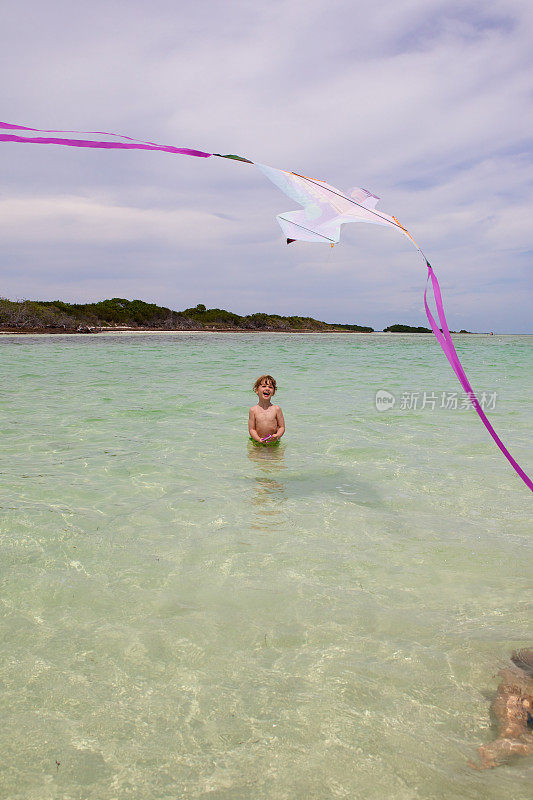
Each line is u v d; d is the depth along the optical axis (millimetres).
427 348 38031
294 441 6895
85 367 17516
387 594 3152
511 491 5000
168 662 2514
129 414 8609
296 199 1750
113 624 2812
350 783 1875
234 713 2203
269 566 3492
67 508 4445
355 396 10938
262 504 4637
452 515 4418
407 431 7484
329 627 2811
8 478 5191
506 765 1957
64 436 7020
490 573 3416
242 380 13766
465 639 2707
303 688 2354
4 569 3371
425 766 1954
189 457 6090
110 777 1884
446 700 2287
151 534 3967
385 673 2457
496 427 7773
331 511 4488
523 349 37156
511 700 2279
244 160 1747
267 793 1828
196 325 84562
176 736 2076
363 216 1739
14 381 13141
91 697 2277
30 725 2115
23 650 2580
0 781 1855
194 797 1807
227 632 2760
